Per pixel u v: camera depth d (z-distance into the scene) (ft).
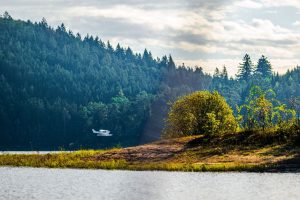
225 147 234.79
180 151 238.89
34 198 141.90
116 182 173.99
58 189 158.81
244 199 135.95
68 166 230.07
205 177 182.09
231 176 183.93
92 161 239.71
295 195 140.97
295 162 204.74
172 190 152.76
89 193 150.71
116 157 241.76
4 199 140.36
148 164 221.66
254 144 233.55
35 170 219.00
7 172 210.79
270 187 155.33
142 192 150.82
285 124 245.24
